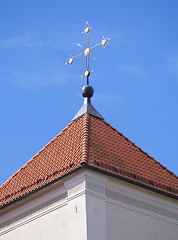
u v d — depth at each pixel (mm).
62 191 30062
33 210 31047
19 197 31188
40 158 33969
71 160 30844
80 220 28672
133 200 30359
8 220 32062
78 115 34719
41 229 30281
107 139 32781
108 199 29562
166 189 31391
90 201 28938
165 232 30734
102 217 29000
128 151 32688
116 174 29938
